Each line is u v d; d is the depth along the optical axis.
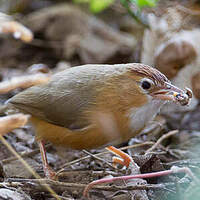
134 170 9.66
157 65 14.02
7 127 6.65
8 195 8.07
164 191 8.74
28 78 7.03
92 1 15.05
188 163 9.99
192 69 13.63
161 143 12.13
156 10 14.44
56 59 16.94
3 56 16.84
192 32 14.24
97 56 16.81
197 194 8.21
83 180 9.62
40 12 18.02
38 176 9.20
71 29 17.58
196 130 12.72
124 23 18.25
